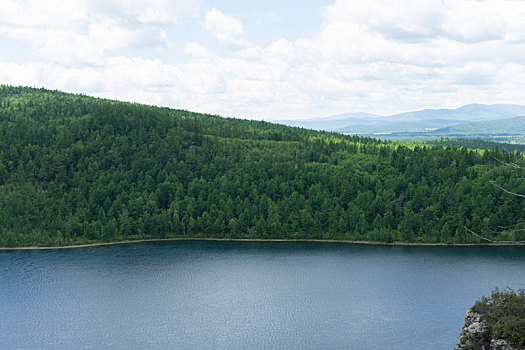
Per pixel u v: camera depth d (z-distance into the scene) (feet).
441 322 463.42
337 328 452.35
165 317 484.74
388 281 598.75
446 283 586.86
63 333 444.96
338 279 612.70
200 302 530.68
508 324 214.28
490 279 599.16
